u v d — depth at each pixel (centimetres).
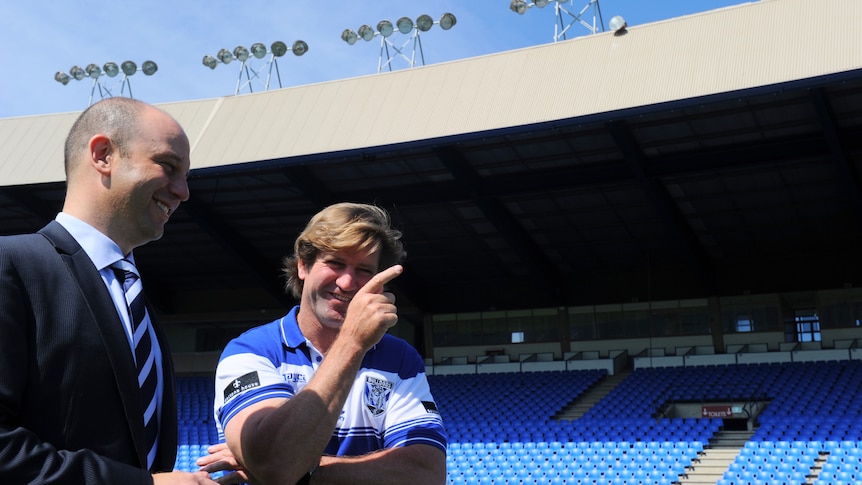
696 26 1914
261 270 2992
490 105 2025
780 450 2098
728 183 2319
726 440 2294
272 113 2288
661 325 3031
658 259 2939
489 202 2453
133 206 255
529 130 1956
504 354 3216
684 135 2066
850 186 2131
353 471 273
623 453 2270
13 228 2847
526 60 2081
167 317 3431
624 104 1853
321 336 297
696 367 2867
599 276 3112
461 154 2231
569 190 2419
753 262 2898
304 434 235
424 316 3334
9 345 218
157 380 263
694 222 2598
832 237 2672
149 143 255
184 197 269
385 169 2341
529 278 3178
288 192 2512
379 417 297
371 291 252
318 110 2238
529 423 2645
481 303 3241
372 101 2189
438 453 292
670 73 1855
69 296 234
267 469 237
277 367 291
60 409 224
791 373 2691
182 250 3053
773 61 1750
